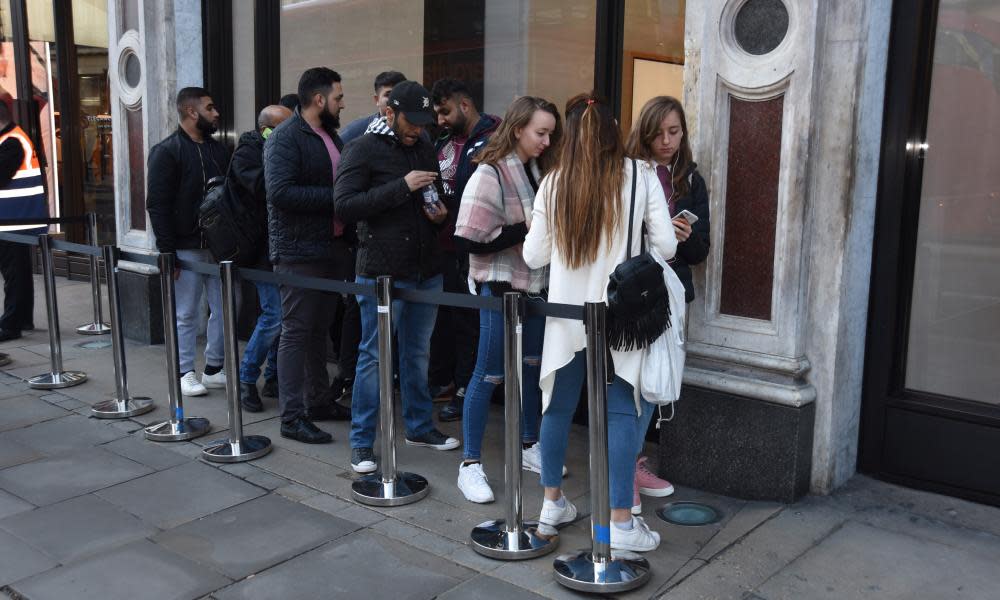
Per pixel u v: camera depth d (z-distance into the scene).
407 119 3.50
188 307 5.00
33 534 3.21
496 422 4.59
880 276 3.52
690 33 3.53
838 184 3.28
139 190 6.19
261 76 6.03
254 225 4.38
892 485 3.59
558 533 3.21
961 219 3.41
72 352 5.96
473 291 3.53
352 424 3.85
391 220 3.62
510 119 3.32
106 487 3.66
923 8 3.32
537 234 2.89
